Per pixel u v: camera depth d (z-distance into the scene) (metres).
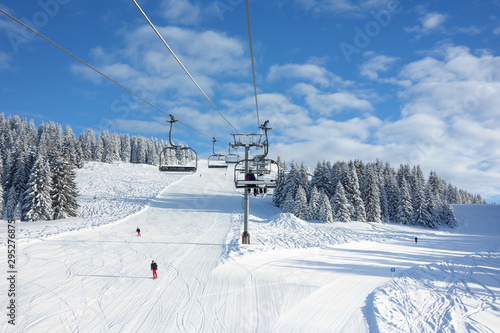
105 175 85.88
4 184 52.19
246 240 29.34
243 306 14.88
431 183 82.81
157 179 86.38
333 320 13.45
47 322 13.08
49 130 121.81
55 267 21.05
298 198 55.53
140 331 12.38
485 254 34.00
